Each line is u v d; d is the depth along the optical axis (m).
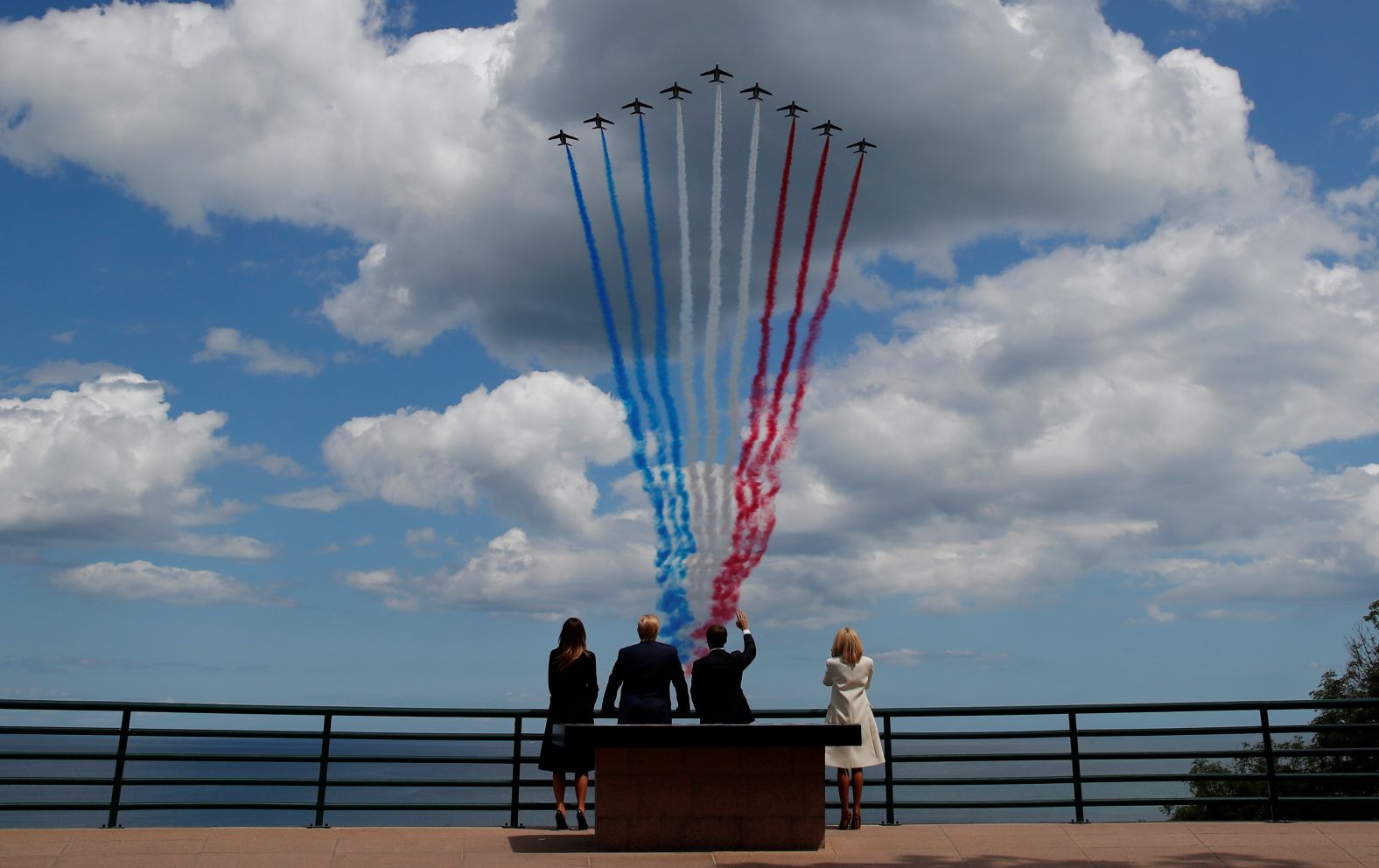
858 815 13.31
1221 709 13.66
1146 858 11.72
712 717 12.77
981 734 13.67
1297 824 13.25
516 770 13.39
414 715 13.28
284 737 13.12
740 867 11.19
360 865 11.13
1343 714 27.61
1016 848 12.10
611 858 11.48
